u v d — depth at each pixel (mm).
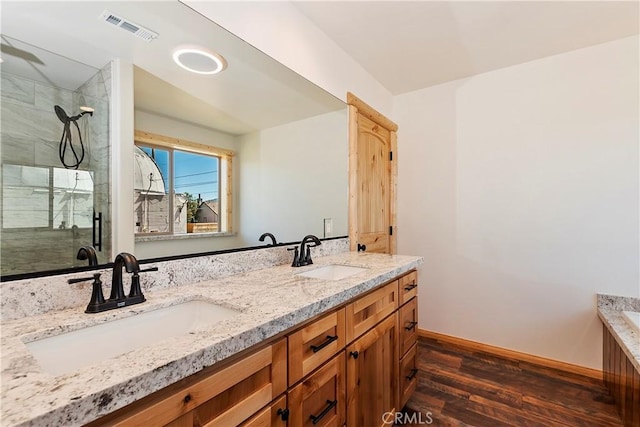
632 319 1795
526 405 1810
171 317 1015
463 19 1854
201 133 1399
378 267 1630
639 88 2004
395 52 2240
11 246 848
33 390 496
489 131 2535
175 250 1265
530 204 2367
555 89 2268
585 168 2166
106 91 1077
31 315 843
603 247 2113
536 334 2346
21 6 888
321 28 1965
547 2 1701
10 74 862
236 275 1431
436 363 2340
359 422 1284
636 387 1485
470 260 2625
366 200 2535
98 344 838
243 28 1492
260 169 1677
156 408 597
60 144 959
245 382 783
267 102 1691
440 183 2771
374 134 2662
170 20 1239
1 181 837
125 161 1123
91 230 1019
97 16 1049
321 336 1062
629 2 1697
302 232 1932
